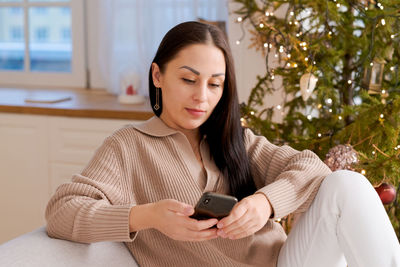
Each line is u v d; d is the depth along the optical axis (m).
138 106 2.59
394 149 1.78
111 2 2.89
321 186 1.28
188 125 1.28
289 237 1.37
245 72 2.34
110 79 2.96
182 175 1.33
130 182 1.31
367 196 1.21
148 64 2.88
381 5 1.86
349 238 1.20
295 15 1.98
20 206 2.67
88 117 2.51
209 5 2.79
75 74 3.20
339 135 1.91
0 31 3.30
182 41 1.25
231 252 1.36
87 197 1.21
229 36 2.34
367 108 1.85
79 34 3.15
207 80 1.25
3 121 2.61
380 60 1.90
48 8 3.20
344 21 2.00
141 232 1.33
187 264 1.33
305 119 2.06
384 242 1.17
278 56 2.20
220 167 1.38
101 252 1.24
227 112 1.35
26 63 3.29
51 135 2.56
